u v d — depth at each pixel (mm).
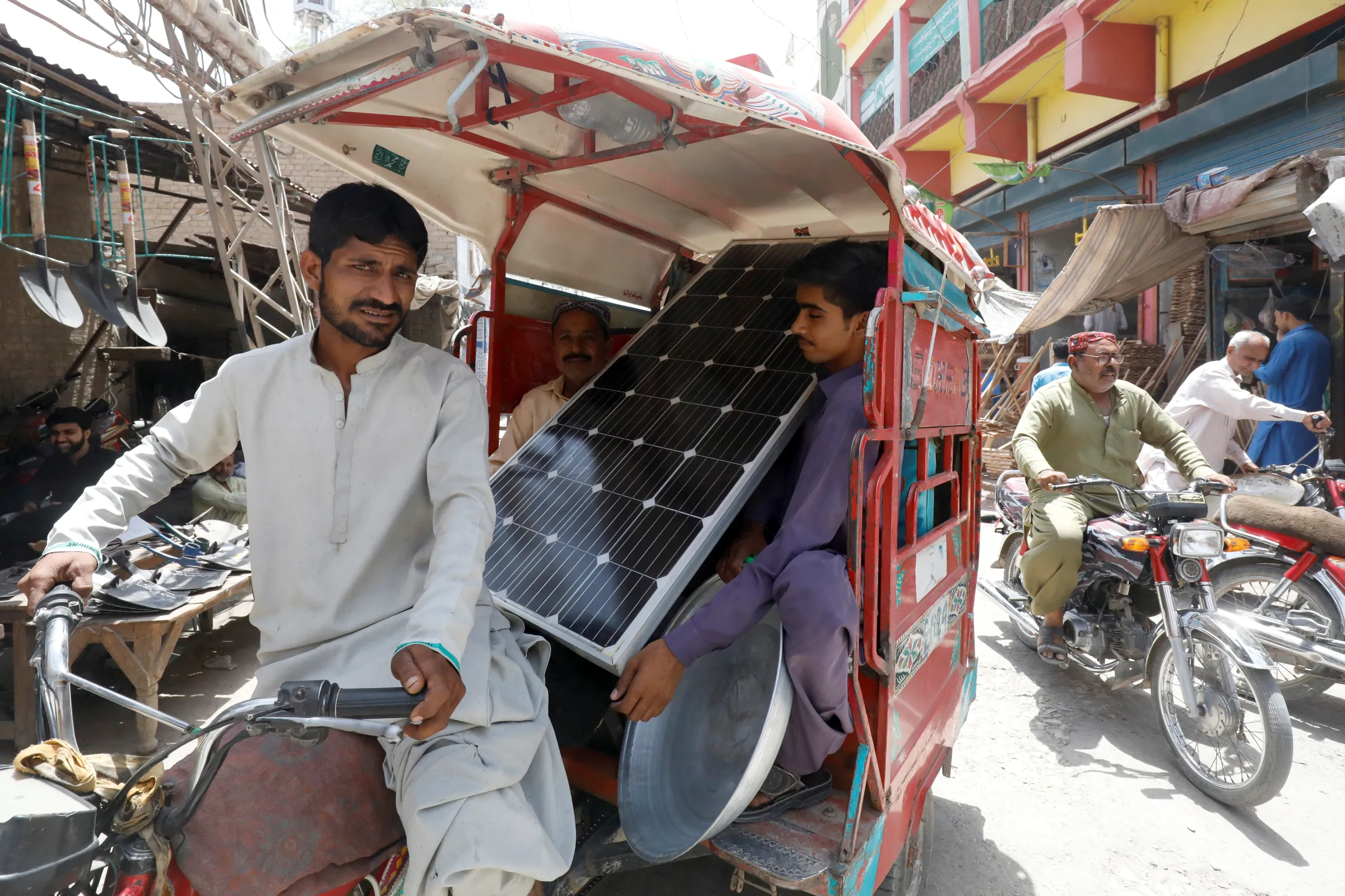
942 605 2531
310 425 1537
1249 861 2855
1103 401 4215
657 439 2549
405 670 1233
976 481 2953
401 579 1569
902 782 2115
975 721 3965
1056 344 5914
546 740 1544
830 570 1822
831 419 2064
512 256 3197
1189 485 4004
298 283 6465
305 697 1146
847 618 1780
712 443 2428
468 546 1435
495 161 2689
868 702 1975
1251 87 7812
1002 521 4949
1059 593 3924
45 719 1269
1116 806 3209
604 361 3264
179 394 10289
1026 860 2859
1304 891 2689
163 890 1199
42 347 7398
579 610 2051
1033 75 11102
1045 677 4508
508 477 2662
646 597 1999
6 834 1013
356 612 1524
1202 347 8688
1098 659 3932
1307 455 5328
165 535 4566
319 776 1370
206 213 12797
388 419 1557
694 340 2949
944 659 2598
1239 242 7902
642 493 2350
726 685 2170
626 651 1891
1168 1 9000
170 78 4305
